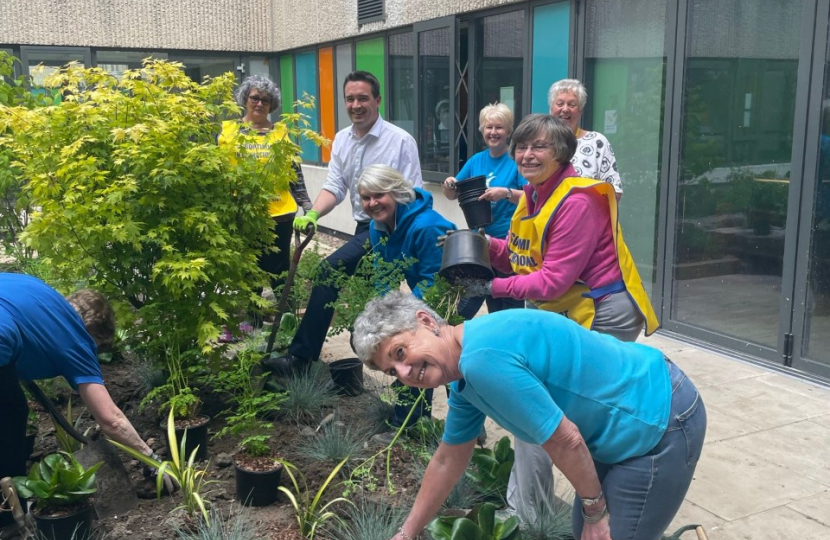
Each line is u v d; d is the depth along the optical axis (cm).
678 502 225
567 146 294
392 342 209
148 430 405
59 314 288
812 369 502
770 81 513
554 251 294
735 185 546
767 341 534
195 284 400
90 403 297
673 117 584
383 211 397
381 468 357
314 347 453
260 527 311
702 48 559
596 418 216
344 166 517
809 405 457
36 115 396
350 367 454
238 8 1199
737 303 554
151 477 339
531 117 298
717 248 564
